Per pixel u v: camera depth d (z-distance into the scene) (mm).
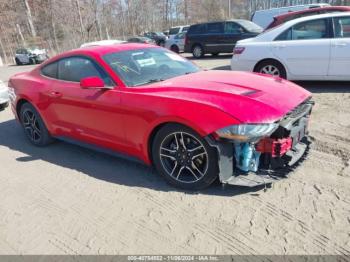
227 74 3900
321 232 2582
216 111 2883
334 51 6402
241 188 3260
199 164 3168
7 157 4715
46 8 43594
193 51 16000
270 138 2986
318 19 6648
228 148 2957
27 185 3781
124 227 2855
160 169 3422
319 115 5297
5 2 45375
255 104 2936
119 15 56719
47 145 5027
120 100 3506
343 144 4121
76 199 3375
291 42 6828
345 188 3145
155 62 4141
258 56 7156
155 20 64188
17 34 44906
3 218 3158
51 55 33156
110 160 4254
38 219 3090
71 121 4234
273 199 3049
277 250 2441
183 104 3043
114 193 3412
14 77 5273
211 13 62125
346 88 6820
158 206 3105
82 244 2693
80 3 41438
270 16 15125
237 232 2662
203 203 3076
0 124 6590
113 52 4031
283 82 3684
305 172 3496
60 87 4281
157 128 3289
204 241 2600
